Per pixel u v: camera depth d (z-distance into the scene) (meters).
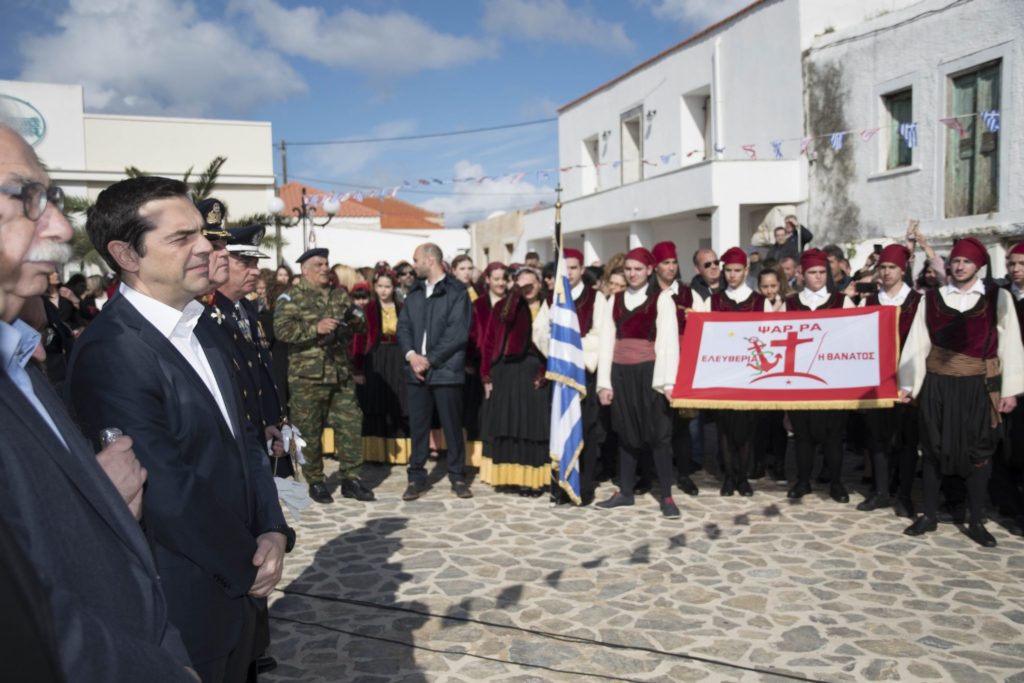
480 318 7.52
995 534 5.39
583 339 6.39
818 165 14.99
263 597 2.35
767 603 4.28
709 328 6.25
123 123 21.66
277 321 6.27
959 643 3.77
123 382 1.98
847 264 8.50
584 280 6.77
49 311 3.62
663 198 17.50
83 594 1.12
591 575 4.75
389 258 33.34
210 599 2.07
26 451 1.08
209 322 2.75
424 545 5.36
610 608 4.26
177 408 2.08
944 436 5.13
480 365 7.31
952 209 12.39
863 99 13.92
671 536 5.46
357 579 4.75
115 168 21.58
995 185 11.62
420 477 6.58
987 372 5.09
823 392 5.92
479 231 30.81
